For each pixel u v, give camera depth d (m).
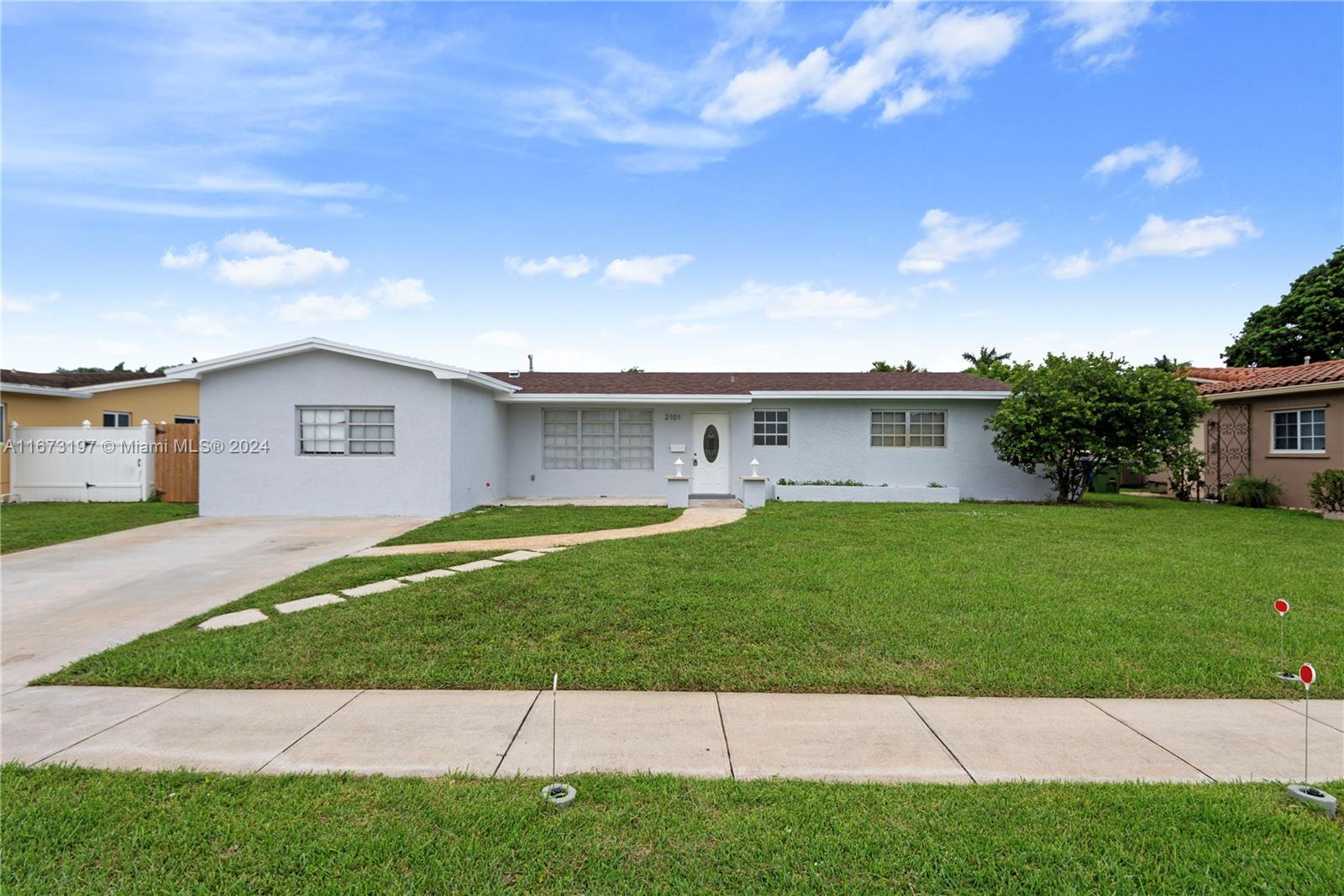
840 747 3.82
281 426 14.05
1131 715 4.29
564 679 4.80
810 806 3.15
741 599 6.68
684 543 9.88
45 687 4.70
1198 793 3.29
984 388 17.84
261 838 2.89
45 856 2.77
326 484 14.03
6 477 16.59
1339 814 3.11
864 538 10.35
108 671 4.91
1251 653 5.26
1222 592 7.07
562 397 16.80
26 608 6.76
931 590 7.03
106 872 2.66
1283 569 8.23
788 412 17.75
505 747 3.81
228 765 3.58
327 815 3.08
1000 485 17.67
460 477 14.42
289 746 3.82
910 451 17.69
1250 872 2.69
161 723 4.11
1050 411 15.56
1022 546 9.73
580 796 3.25
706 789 3.32
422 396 13.98
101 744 3.82
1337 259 26.30
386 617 6.07
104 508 15.28
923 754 3.74
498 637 5.61
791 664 5.05
